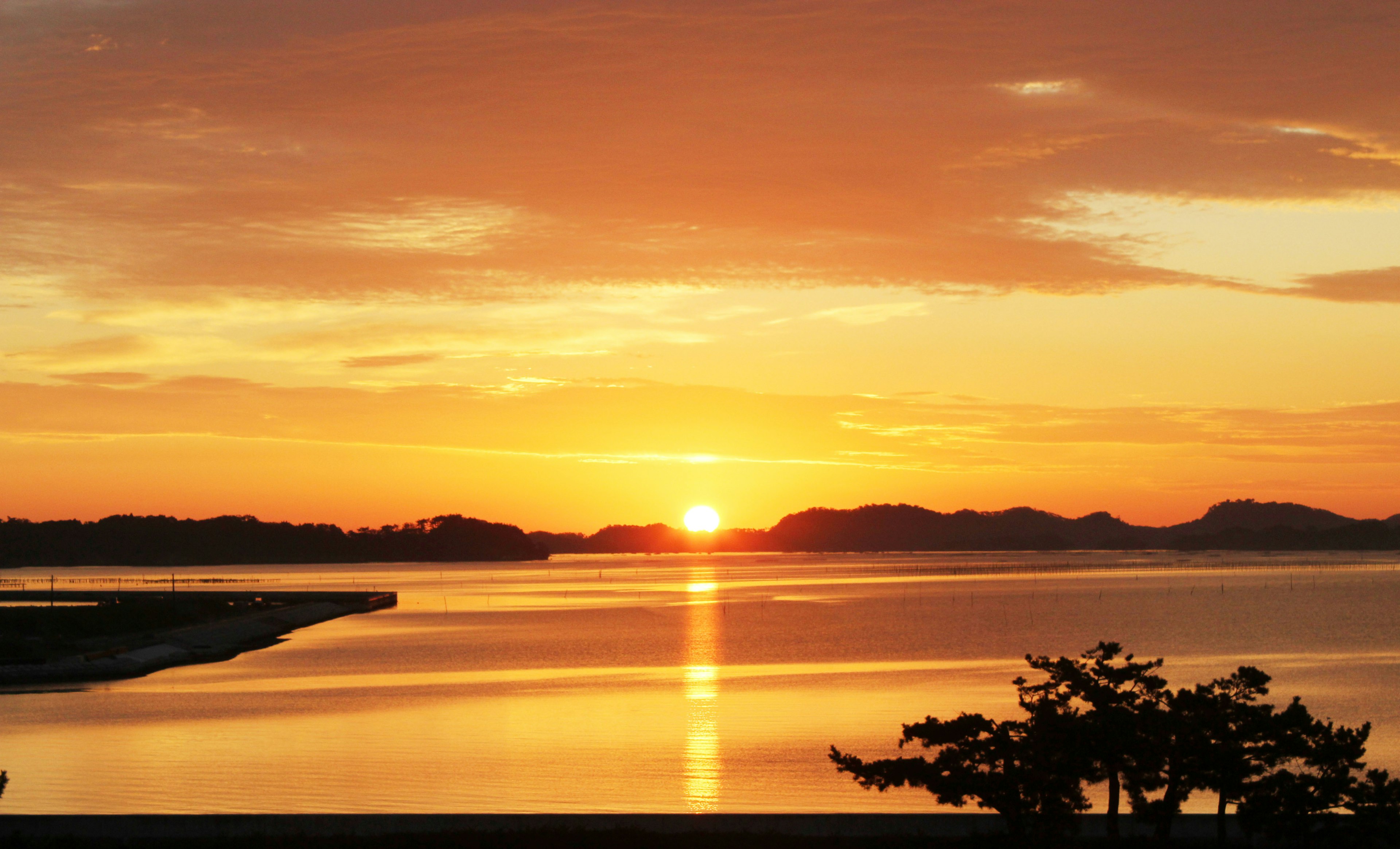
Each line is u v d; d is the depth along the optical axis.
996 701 63.53
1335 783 27.88
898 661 87.75
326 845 29.36
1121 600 176.88
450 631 124.88
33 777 44.88
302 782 43.72
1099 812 38.22
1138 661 85.12
